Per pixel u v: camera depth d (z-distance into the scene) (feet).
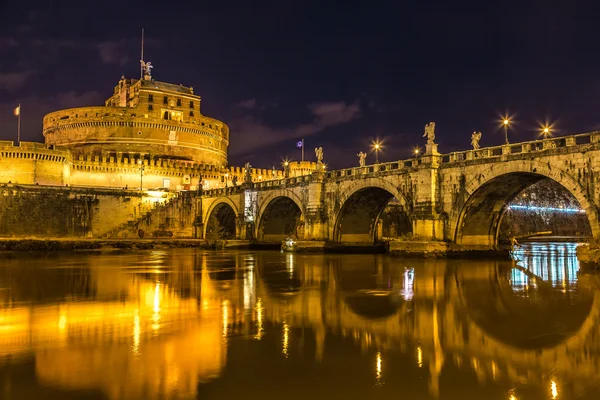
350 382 39.52
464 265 130.72
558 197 356.38
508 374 41.19
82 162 332.19
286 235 264.72
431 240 151.94
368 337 52.95
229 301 75.66
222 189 289.94
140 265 142.51
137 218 303.89
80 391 37.47
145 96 395.34
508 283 93.61
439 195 153.79
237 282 99.50
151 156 381.60
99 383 39.17
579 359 44.91
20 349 48.39
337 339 52.19
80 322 60.49
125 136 383.04
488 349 48.24
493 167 135.85
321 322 60.29
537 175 131.75
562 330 55.42
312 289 88.43
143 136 388.98
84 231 282.77
